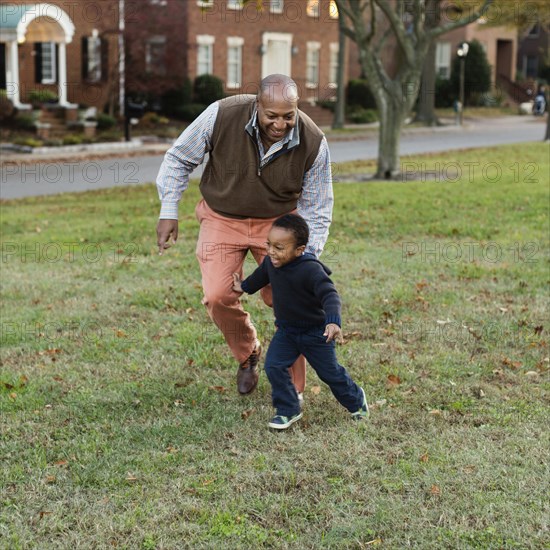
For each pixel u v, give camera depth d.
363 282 7.59
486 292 7.23
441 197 13.09
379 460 3.97
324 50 37.88
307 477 3.82
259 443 4.21
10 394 4.93
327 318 4.01
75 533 3.39
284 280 4.23
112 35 29.89
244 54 34.28
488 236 9.94
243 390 4.89
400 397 4.82
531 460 3.95
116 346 5.88
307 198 4.53
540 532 3.31
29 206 13.31
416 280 7.70
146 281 7.86
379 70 16.44
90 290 7.54
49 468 3.98
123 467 3.97
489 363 5.40
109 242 9.95
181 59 31.25
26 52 29.30
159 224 4.45
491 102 46.28
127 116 25.95
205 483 3.77
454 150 23.52
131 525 3.43
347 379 4.42
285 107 3.97
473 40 45.22
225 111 4.28
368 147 26.25
